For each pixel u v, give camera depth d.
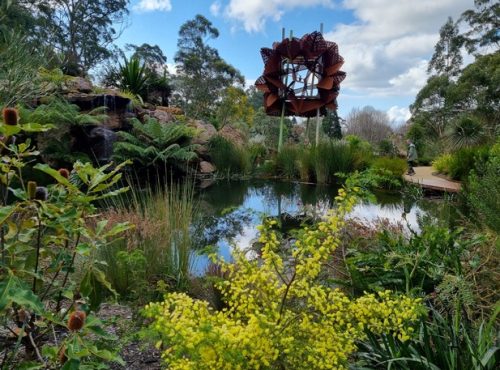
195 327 0.94
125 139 8.52
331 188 9.23
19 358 1.22
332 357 1.00
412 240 2.33
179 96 26.77
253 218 5.19
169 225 2.90
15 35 4.97
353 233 2.74
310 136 23.91
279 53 15.52
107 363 1.46
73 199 1.09
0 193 1.13
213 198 7.39
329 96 15.44
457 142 13.02
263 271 1.08
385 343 1.38
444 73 30.98
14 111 0.94
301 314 1.04
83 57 23.02
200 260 3.10
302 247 1.07
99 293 1.21
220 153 11.02
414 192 6.14
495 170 2.78
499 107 22.38
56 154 7.07
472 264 1.91
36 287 1.16
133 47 30.22
